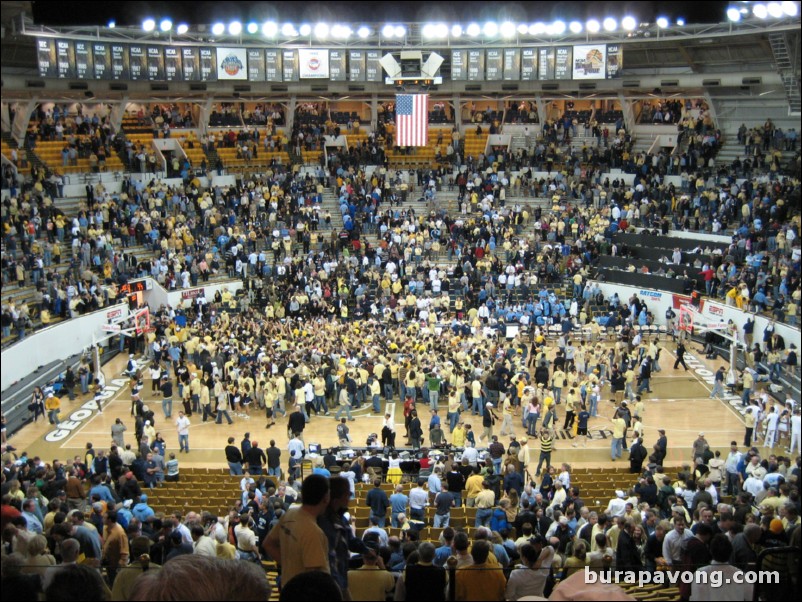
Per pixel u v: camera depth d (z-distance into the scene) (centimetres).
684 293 3906
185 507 1909
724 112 4697
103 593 620
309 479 656
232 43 4462
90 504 1736
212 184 4944
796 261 2439
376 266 4469
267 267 4425
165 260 4197
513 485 2022
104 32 4103
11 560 812
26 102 4150
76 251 3547
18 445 2609
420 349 3312
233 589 513
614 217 4512
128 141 4797
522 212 4706
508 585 893
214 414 3123
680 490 1861
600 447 2812
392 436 2653
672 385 3403
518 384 3098
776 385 2556
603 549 1176
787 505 1148
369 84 4841
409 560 948
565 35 4406
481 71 4553
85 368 3100
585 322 4103
